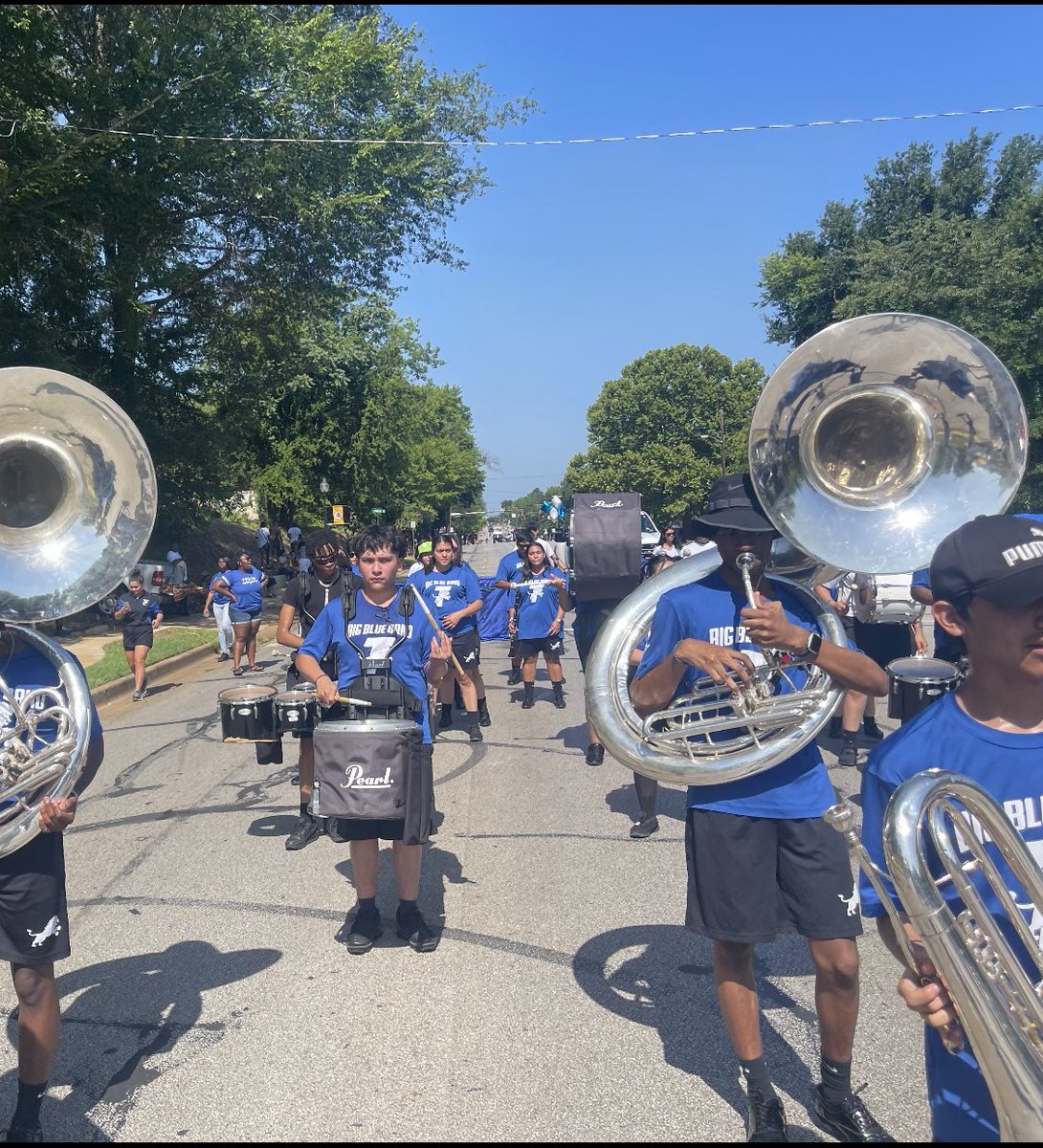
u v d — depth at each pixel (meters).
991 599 1.57
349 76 18.64
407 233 22.28
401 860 3.98
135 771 7.29
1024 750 1.63
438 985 3.63
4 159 13.62
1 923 2.56
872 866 1.72
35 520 2.78
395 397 36.28
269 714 5.18
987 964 1.49
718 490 2.74
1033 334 27.73
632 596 2.84
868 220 37.97
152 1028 3.36
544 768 6.89
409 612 3.99
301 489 32.97
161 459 21.14
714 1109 2.82
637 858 4.93
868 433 2.55
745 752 2.59
